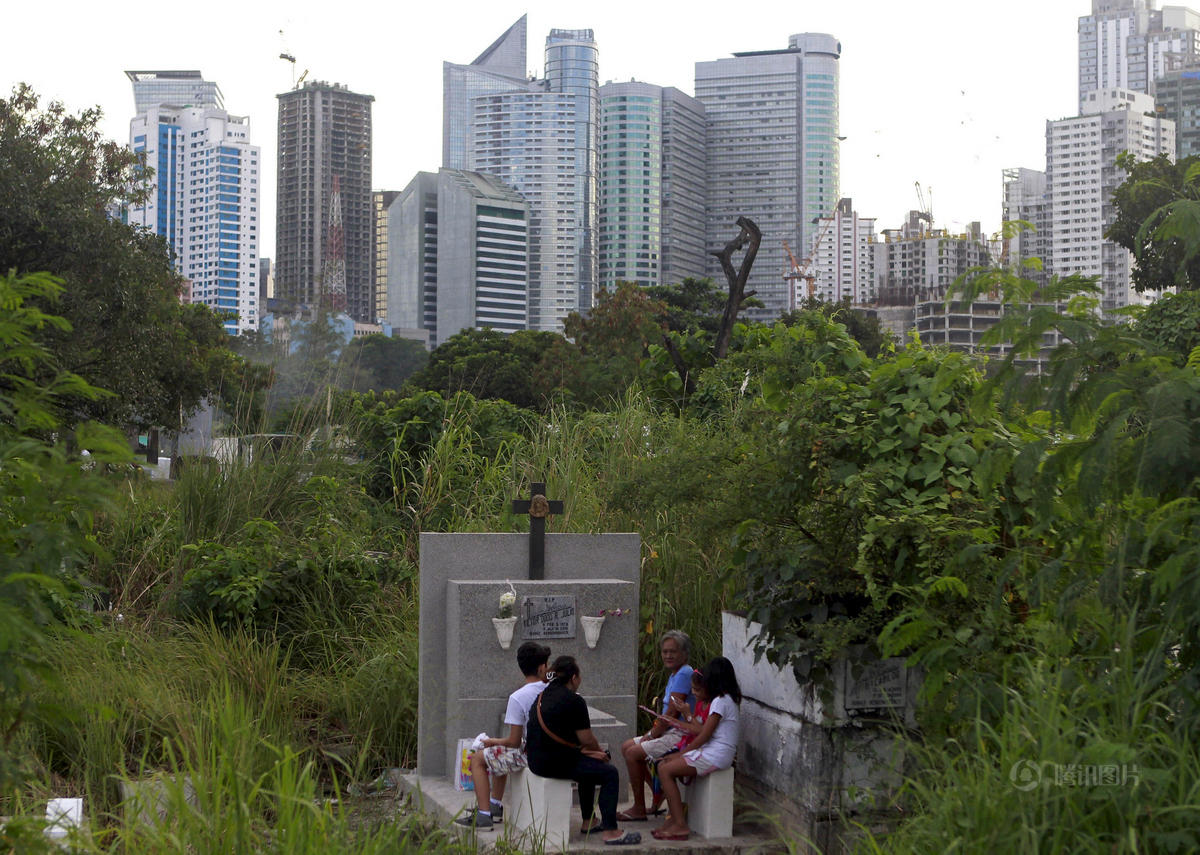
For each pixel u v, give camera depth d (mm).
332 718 8703
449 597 7602
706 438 8508
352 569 10539
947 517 5883
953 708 5219
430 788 7277
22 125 31000
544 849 6137
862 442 6516
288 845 4441
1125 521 4531
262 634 9680
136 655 8672
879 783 6148
